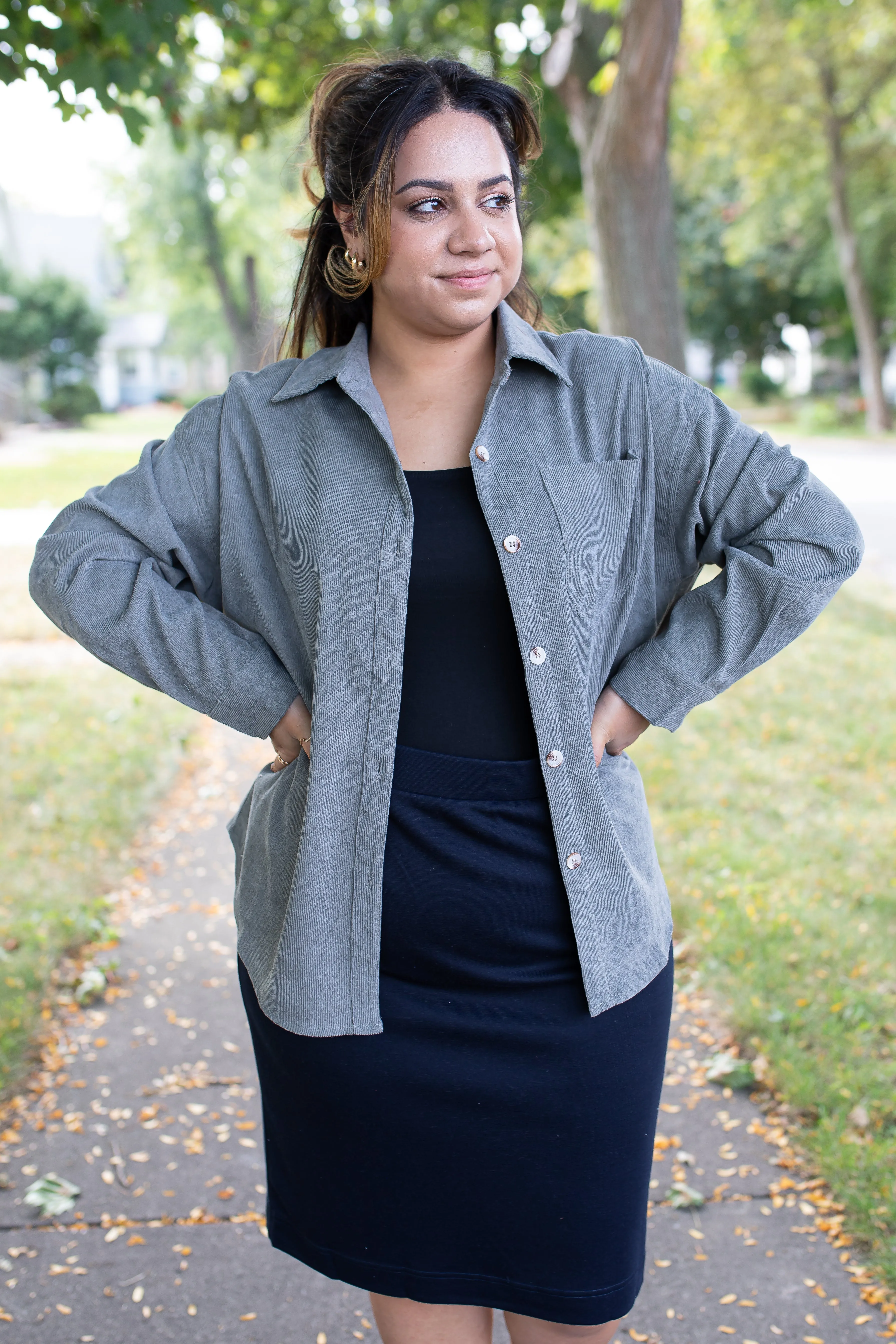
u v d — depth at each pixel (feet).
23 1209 8.54
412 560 5.09
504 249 5.02
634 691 5.40
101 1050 10.68
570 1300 5.35
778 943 11.64
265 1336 7.36
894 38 72.38
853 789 16.28
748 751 18.01
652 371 5.28
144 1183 8.83
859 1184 8.27
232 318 123.85
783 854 13.91
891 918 12.26
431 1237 5.40
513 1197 5.29
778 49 70.38
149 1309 7.58
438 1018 5.18
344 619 5.11
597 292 28.53
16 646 26.27
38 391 148.97
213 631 5.57
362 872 5.18
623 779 5.60
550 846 5.16
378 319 5.42
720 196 124.06
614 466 5.17
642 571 5.47
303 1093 5.40
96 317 148.46
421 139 4.86
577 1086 5.19
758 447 5.24
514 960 5.19
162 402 184.85
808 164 87.61
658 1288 7.60
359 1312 7.56
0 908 13.09
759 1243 7.96
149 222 117.91
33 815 15.92
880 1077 9.37
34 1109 9.77
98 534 5.64
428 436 5.29
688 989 11.25
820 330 137.90
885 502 49.55
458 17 35.55
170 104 14.49
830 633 26.58
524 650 5.01
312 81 6.08
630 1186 5.33
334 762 5.17
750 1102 9.52
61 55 12.63
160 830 16.19
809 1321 7.27
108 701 21.98
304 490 5.30
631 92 25.11
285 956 5.29
